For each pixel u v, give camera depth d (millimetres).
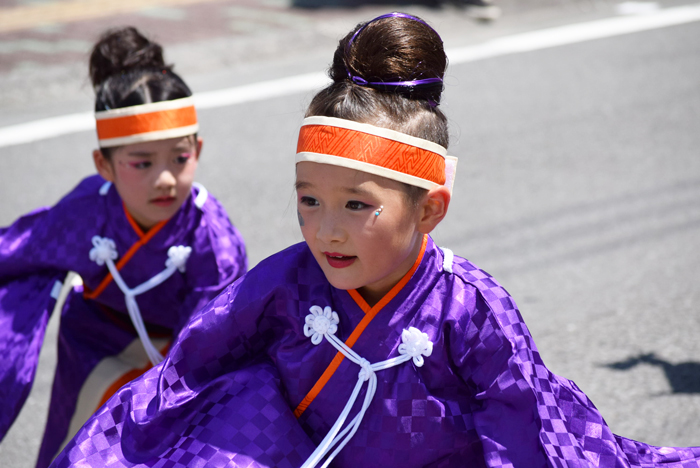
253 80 12789
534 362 2590
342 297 2600
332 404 2594
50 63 13117
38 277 3961
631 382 5359
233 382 2662
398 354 2562
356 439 2584
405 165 2336
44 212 4023
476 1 16453
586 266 7043
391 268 2432
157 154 3713
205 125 10898
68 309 4281
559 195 8602
